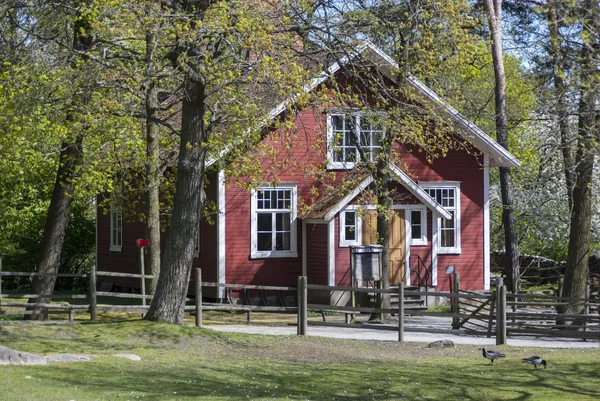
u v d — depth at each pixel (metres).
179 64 18.73
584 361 18.06
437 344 20.14
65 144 23.03
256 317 26.47
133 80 21.11
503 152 30.97
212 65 19.12
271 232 29.00
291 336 21.14
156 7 18.81
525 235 41.16
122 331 19.34
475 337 22.17
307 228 29.23
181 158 20.36
